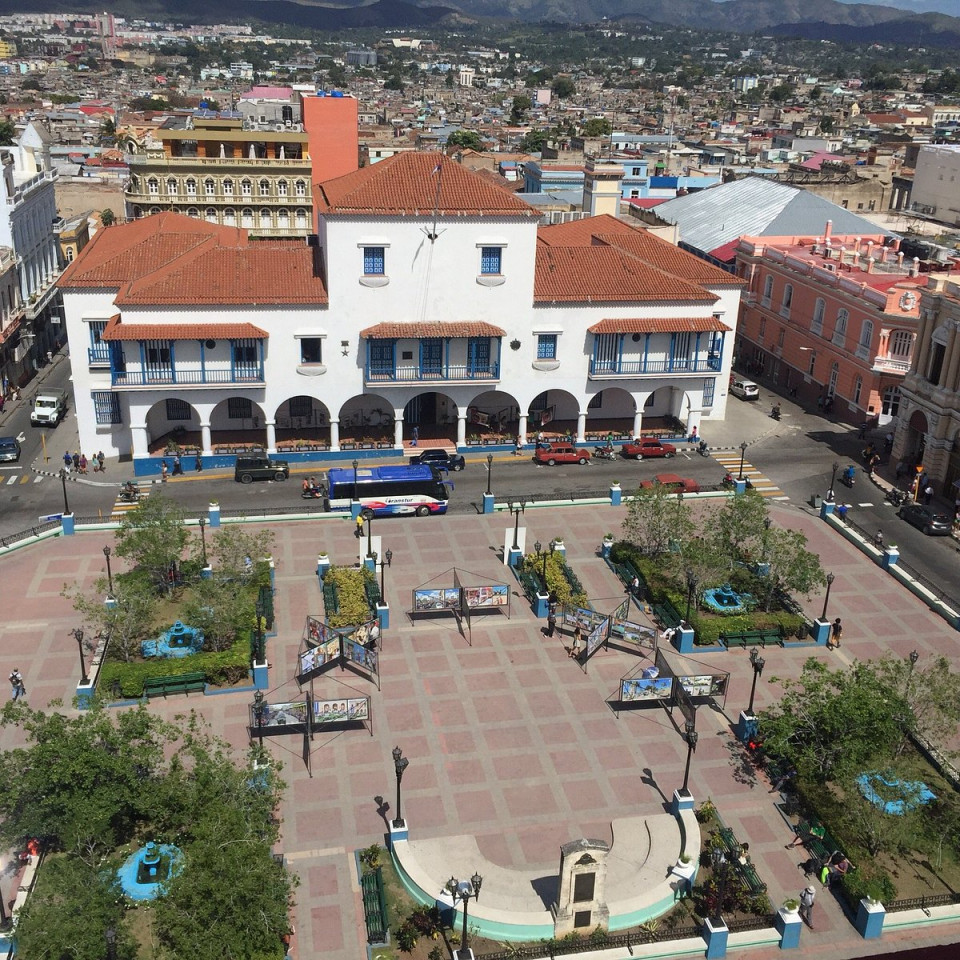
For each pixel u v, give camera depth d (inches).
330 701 1672.0
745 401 3545.8
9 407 3378.4
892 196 6417.3
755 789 1628.9
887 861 1487.5
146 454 2802.7
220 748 1582.2
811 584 2073.1
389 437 3004.4
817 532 2573.8
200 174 4421.8
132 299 2645.2
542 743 1718.8
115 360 2736.2
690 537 2229.3
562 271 2979.8
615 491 2647.6
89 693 1781.5
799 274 3624.5
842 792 1600.6
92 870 1268.5
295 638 2004.2
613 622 1983.3
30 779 1325.0
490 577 2261.3
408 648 1987.0
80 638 1786.4
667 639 2053.4
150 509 2148.1
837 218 4143.7
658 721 1790.1
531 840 1505.9
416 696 1835.6
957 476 2748.5
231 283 2748.5
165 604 2098.9
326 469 2851.9
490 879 1422.2
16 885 1385.3
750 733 1723.7
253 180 4461.1
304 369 2792.8
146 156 4453.7
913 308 3129.9
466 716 1784.0
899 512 2689.5
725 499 2723.9
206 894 1163.9
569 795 1600.6
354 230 2682.1
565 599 2090.3
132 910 1325.0
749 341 3998.5
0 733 1686.8
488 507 2573.8
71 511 2571.4
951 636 2105.1
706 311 2992.1
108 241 3137.3
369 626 1940.2
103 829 1354.6
